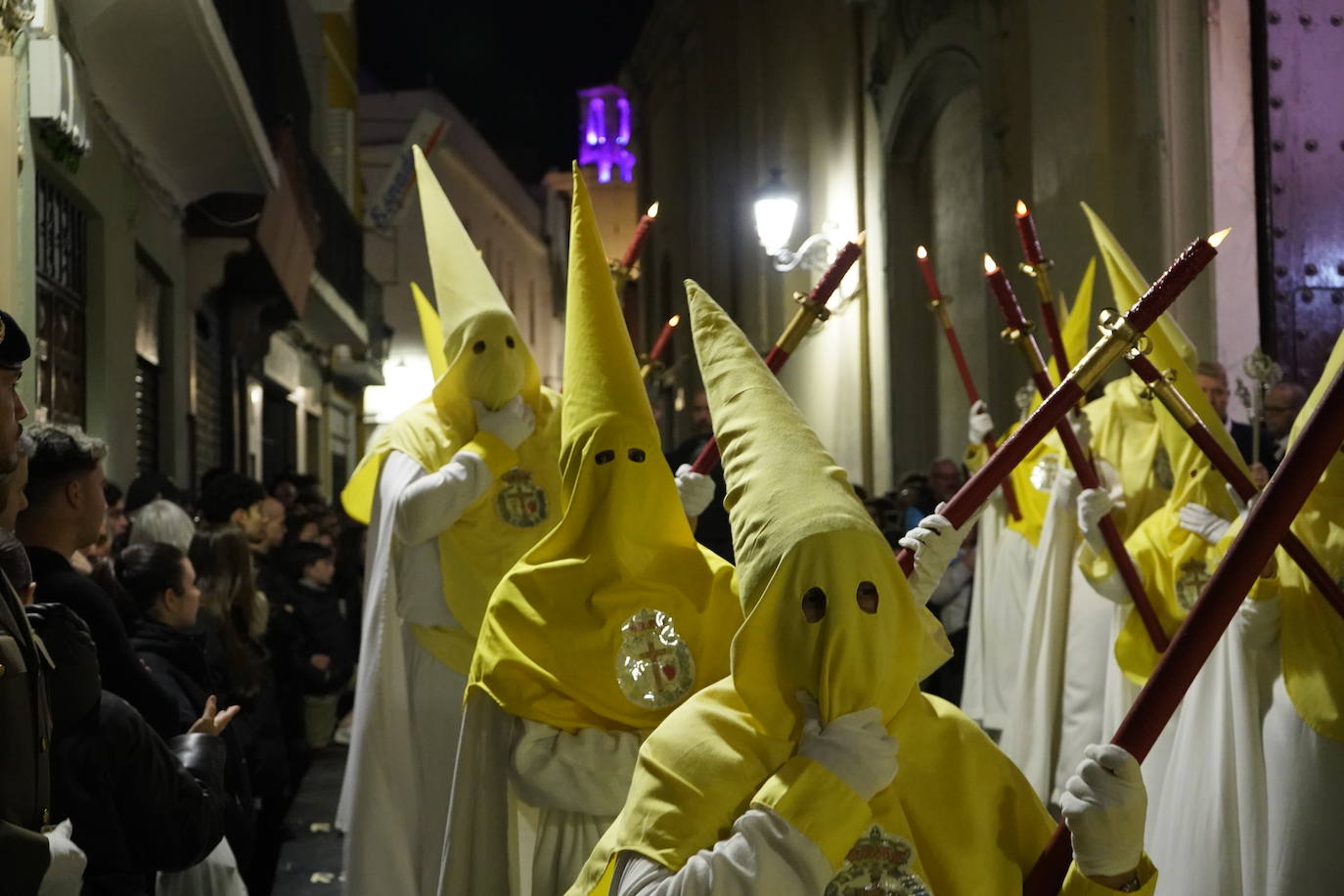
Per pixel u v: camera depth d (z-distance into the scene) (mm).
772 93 17969
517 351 4910
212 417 13906
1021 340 4305
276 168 11734
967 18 11820
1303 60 8781
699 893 2121
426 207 5188
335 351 22500
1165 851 4598
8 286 5406
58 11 6816
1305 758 4125
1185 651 2012
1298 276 8719
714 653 3223
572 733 3205
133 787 3299
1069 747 6578
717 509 6828
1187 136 8734
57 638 3068
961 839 2246
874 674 2189
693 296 2656
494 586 4773
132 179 9789
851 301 15125
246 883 6246
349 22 25266
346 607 10312
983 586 8109
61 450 3656
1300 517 4203
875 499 9195
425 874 4723
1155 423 6477
